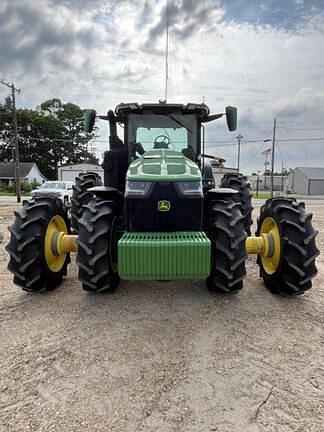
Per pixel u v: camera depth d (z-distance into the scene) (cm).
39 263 398
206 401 229
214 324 339
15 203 2156
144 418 213
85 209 392
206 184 495
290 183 5844
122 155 472
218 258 376
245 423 209
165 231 367
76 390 240
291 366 269
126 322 344
